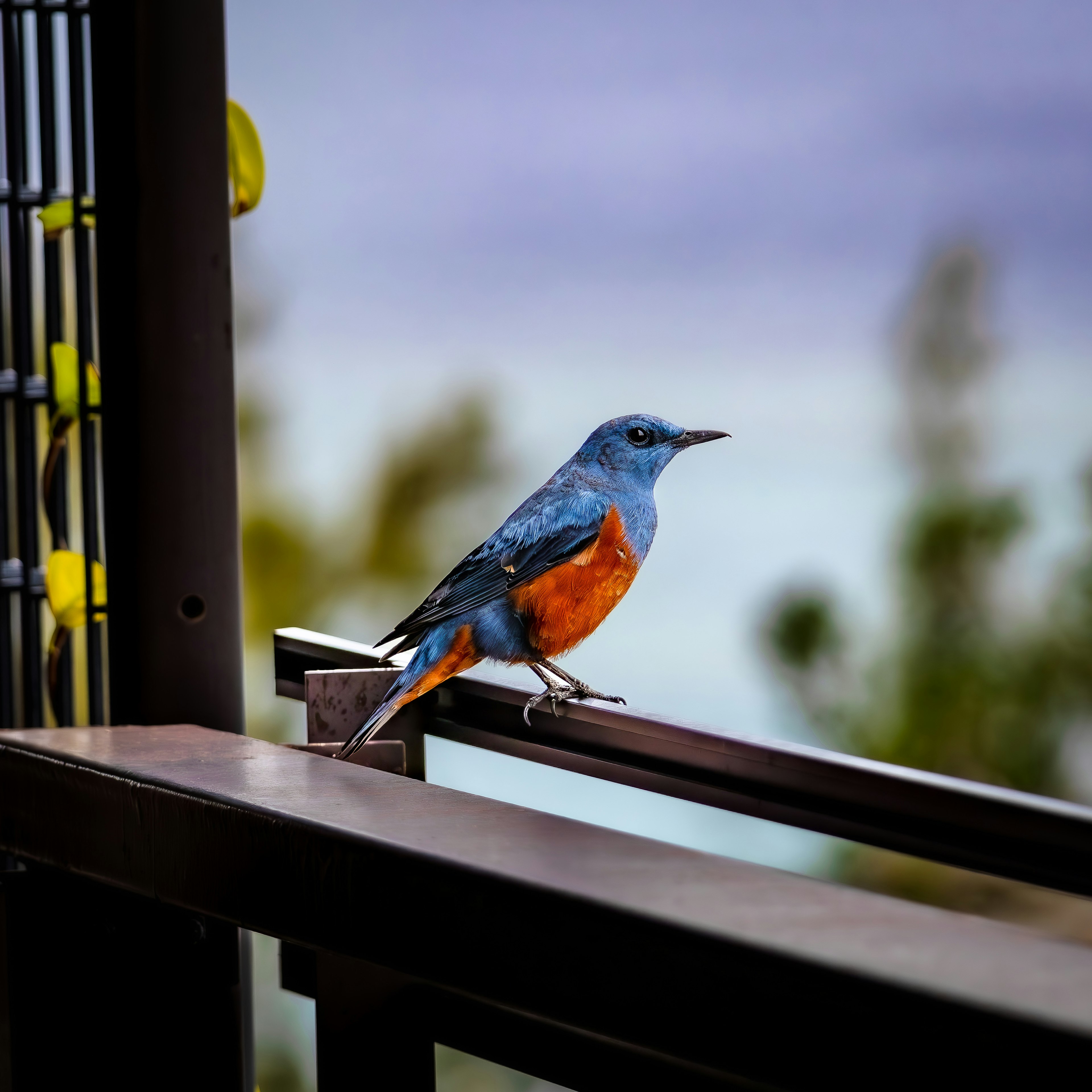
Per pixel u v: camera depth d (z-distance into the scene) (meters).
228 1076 2.25
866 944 1.70
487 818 2.18
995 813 2.17
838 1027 1.65
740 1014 1.73
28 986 2.24
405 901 2.12
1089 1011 1.50
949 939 1.72
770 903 1.86
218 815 2.19
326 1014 2.20
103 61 2.28
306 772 2.21
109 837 2.22
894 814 2.19
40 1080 2.24
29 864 2.25
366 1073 2.19
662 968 1.81
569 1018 1.91
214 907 2.20
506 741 2.28
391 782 2.21
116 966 2.25
